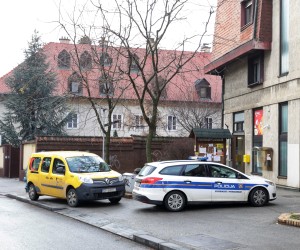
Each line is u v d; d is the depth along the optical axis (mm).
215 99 45688
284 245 8320
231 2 23812
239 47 21500
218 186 13430
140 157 28656
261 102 20969
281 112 19422
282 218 10648
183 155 28797
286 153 18859
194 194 13234
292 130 18156
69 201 15117
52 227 11203
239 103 23438
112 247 8766
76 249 8547
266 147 20125
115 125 45375
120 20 17578
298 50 17844
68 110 39531
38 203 16156
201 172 13477
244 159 22078
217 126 39781
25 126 39844
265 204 13812
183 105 38906
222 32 24562
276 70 19609
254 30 20359
